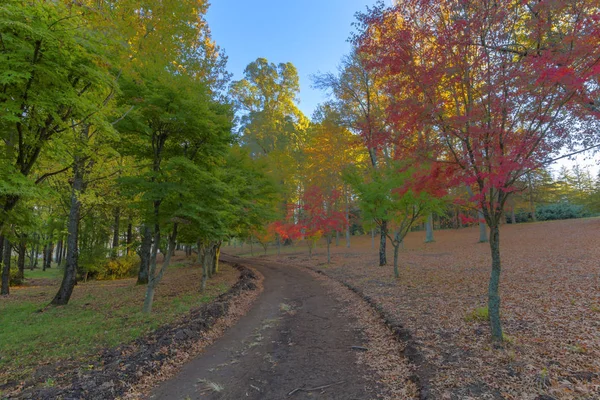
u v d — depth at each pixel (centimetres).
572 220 2944
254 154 3622
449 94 555
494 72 501
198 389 455
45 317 1002
